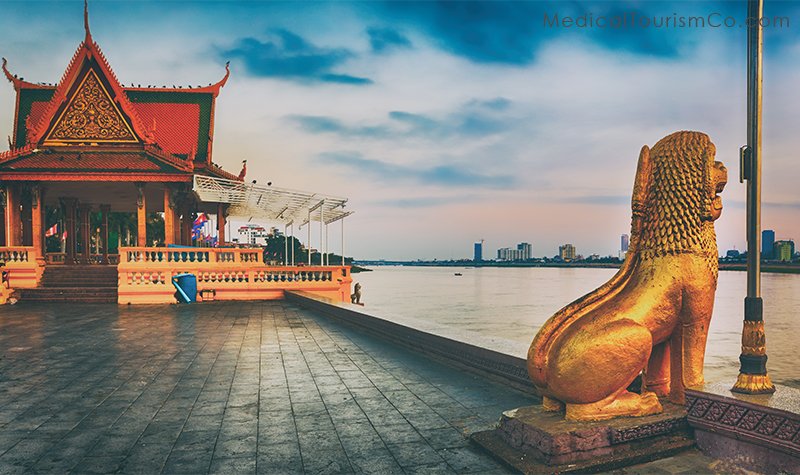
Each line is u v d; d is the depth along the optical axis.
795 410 4.12
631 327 4.74
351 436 5.42
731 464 4.53
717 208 5.16
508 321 51.62
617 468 4.50
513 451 4.78
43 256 27.42
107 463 4.73
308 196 26.92
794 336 37.84
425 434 5.46
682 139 5.21
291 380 7.98
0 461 4.79
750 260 4.80
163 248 22.69
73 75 27.42
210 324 15.08
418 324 10.82
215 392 7.30
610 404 4.82
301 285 24.06
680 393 5.17
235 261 24.11
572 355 4.67
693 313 5.06
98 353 10.45
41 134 27.34
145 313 18.22
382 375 8.27
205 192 26.97
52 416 6.20
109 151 27.73
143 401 6.85
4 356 10.16
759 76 4.90
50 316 17.30
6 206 26.06
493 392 7.13
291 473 4.49
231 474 4.48
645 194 5.30
